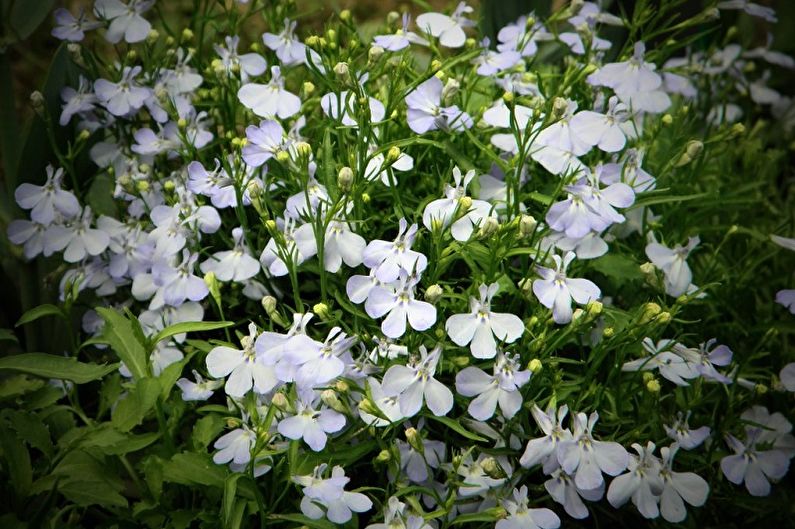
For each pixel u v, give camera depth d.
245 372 0.35
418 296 0.36
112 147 0.41
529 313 0.37
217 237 0.39
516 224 0.35
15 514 0.35
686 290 0.38
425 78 0.37
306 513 0.34
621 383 0.37
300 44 0.40
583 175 0.37
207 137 0.39
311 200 0.36
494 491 0.35
